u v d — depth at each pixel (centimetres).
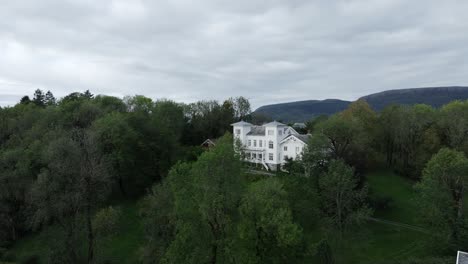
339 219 4594
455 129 7469
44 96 14050
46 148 5803
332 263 4325
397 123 8275
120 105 10294
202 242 3566
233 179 3550
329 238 4591
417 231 5600
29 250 5331
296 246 3991
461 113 7906
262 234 3712
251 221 3650
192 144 10812
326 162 6222
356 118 7962
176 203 3612
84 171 4644
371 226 5812
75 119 8225
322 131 6762
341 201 4659
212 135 11244
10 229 5866
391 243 5250
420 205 5031
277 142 8988
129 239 5497
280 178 5566
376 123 8638
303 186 4859
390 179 7900
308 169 6131
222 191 3491
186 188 3659
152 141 7319
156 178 7294
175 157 7612
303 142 8488
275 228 3628
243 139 9669
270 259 3712
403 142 8106
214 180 3466
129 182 7131
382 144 8669
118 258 5034
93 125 7125
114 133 6725
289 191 4750
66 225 4747
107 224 4753
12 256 5212
